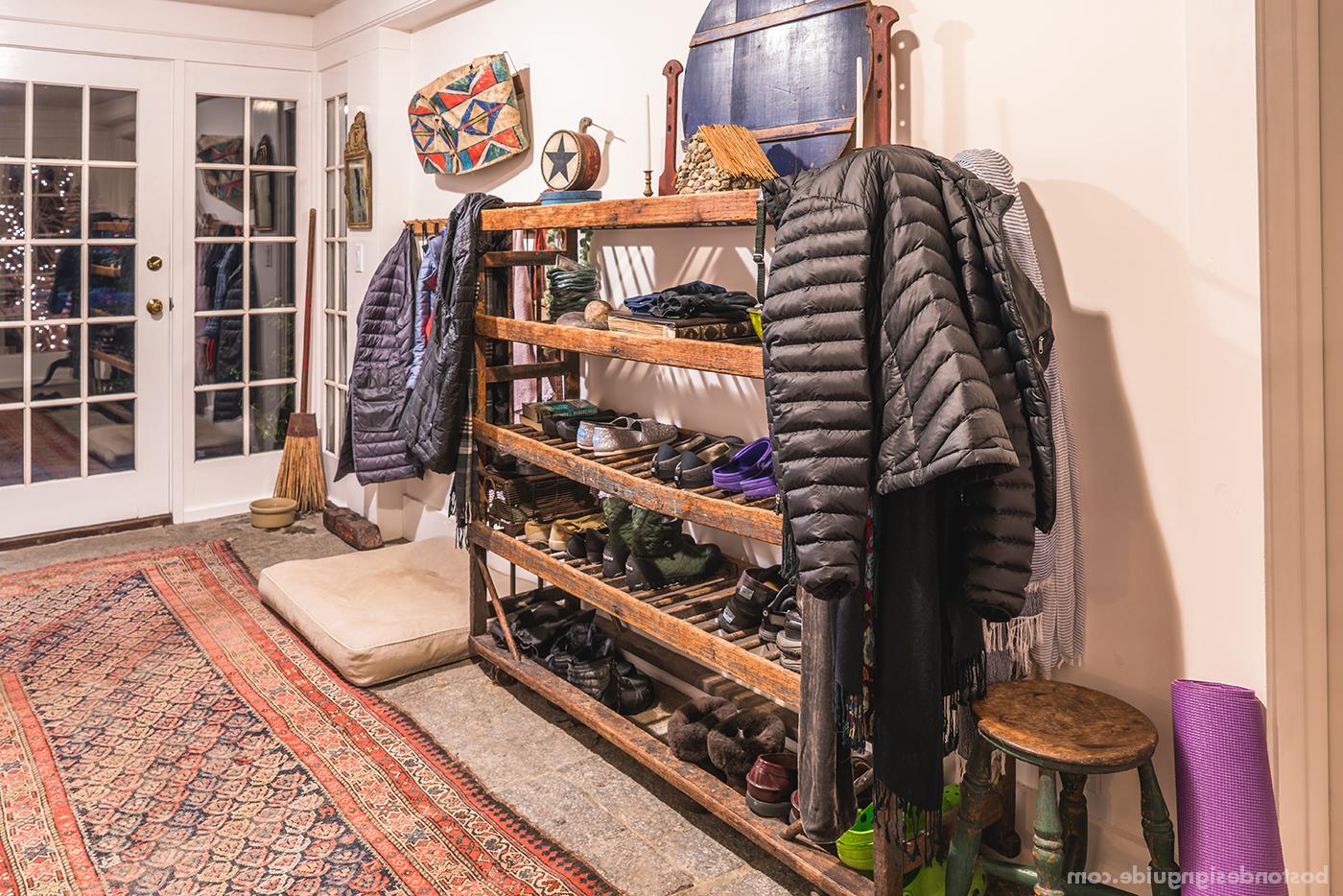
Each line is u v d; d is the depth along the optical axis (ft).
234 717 8.75
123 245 14.16
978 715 5.43
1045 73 6.07
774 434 5.16
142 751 8.11
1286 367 5.27
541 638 9.08
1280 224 5.19
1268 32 5.09
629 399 9.71
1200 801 5.15
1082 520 6.18
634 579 7.84
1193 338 5.44
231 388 15.39
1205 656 5.56
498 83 10.75
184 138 14.40
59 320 13.74
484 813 7.26
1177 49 5.49
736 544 8.63
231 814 7.20
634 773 7.93
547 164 9.84
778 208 5.68
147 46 13.88
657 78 9.02
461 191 12.23
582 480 8.11
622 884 6.46
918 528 5.13
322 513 15.60
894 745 5.28
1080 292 6.05
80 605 11.41
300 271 15.88
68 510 14.10
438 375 9.42
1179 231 5.57
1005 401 4.98
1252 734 5.06
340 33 14.05
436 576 11.53
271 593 11.10
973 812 5.59
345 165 14.05
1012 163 6.29
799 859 6.10
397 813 7.25
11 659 9.87
